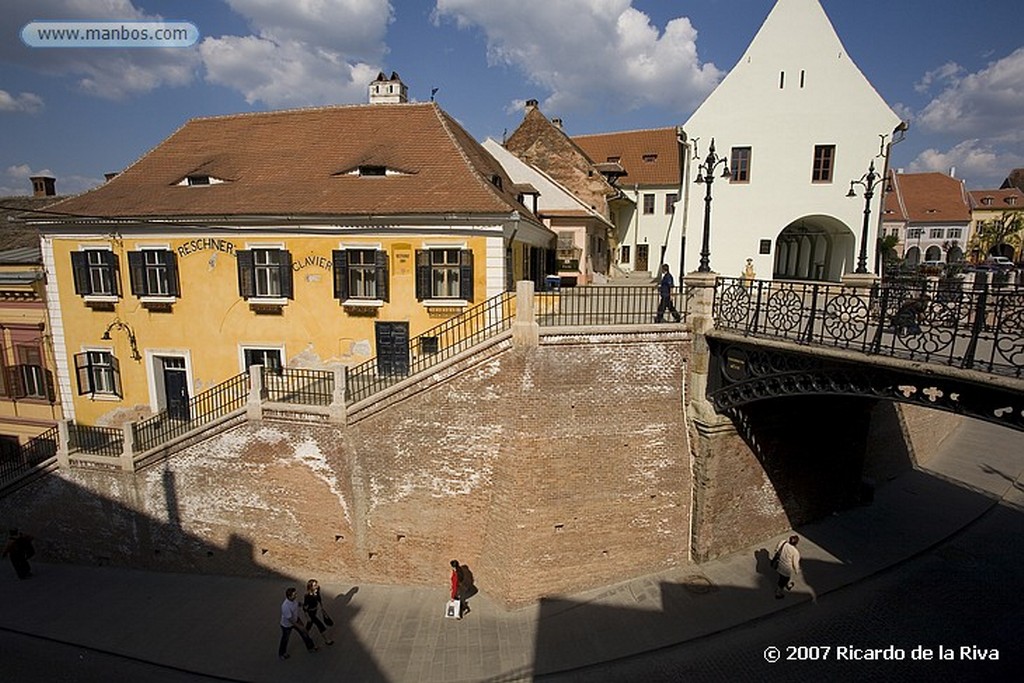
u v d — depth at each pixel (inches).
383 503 498.6
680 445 501.0
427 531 495.5
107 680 420.5
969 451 838.5
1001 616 463.2
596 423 473.1
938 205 2282.2
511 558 465.1
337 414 489.1
